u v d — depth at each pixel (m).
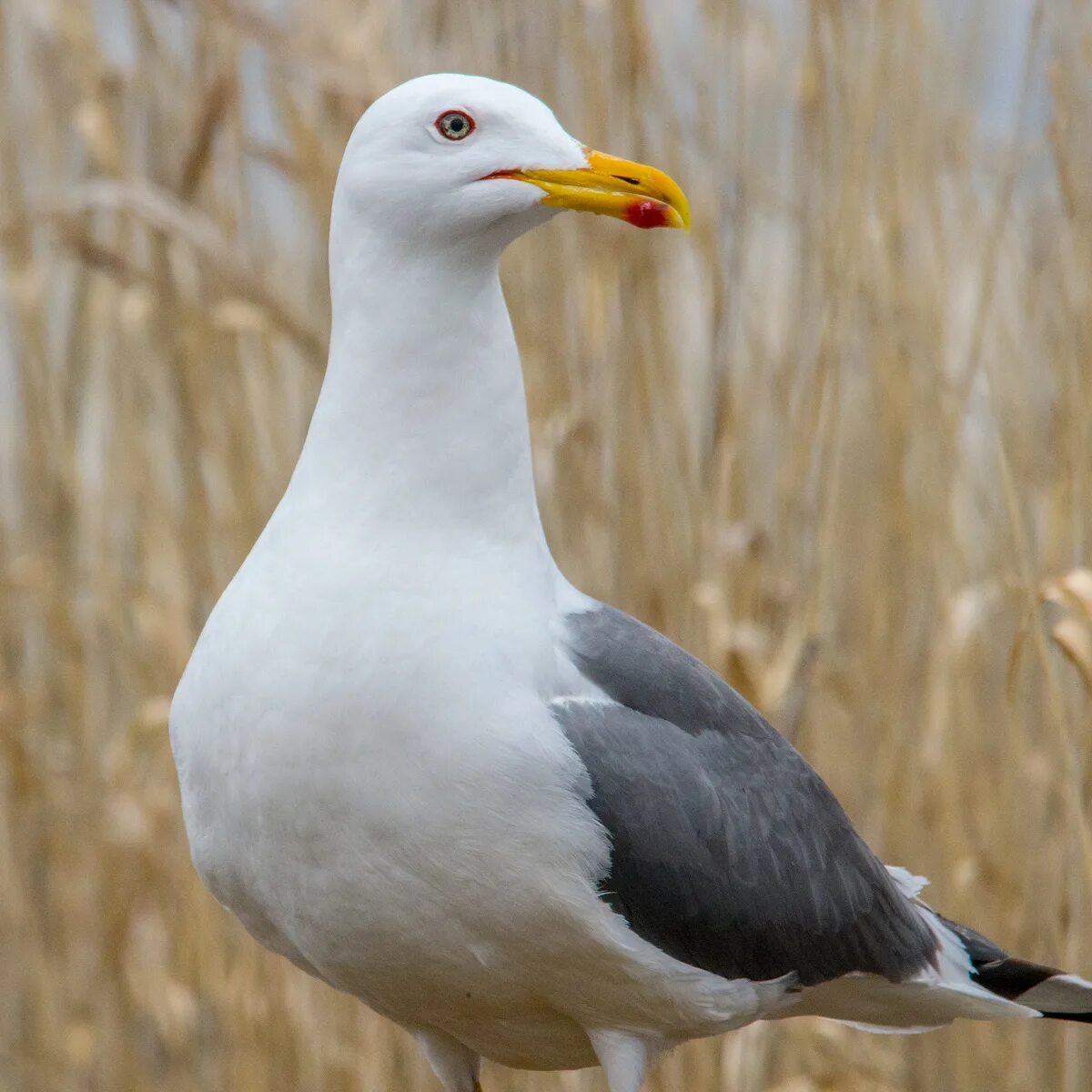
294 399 6.93
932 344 6.60
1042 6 6.20
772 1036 6.42
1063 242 6.46
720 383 6.31
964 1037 6.53
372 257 4.28
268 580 4.23
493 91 4.27
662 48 7.00
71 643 7.03
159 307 6.79
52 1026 6.96
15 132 7.15
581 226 6.50
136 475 7.14
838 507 6.77
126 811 6.76
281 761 4.11
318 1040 6.56
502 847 4.12
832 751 6.68
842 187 6.29
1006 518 6.58
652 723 4.42
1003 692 6.73
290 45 6.50
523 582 4.31
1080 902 5.97
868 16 6.44
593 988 4.39
